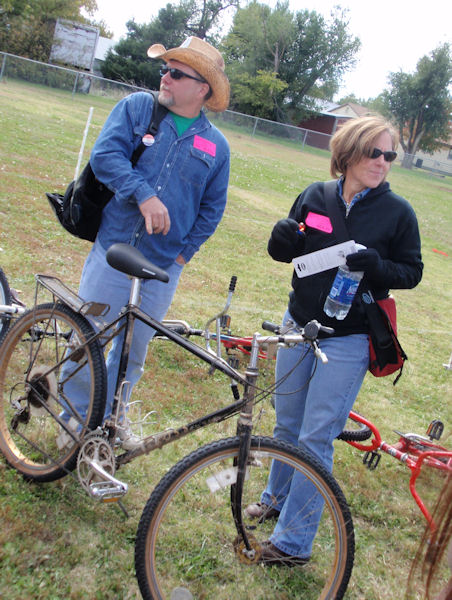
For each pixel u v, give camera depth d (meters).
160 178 2.78
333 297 2.61
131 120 2.76
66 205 2.93
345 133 2.62
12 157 11.02
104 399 2.55
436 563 1.18
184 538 2.57
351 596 2.72
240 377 2.33
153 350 4.75
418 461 3.27
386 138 2.55
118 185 2.63
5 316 3.45
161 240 2.88
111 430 2.50
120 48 49.62
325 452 2.70
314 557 2.84
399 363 2.70
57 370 2.79
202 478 2.78
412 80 56.25
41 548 2.42
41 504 2.67
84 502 2.76
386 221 2.65
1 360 2.95
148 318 2.46
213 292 6.95
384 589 2.79
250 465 2.32
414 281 2.68
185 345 2.42
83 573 2.38
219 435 3.77
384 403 5.21
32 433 3.06
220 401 4.26
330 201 2.71
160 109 2.79
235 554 2.47
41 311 2.84
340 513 2.35
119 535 2.63
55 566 2.38
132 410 3.73
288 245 2.75
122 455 2.52
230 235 10.53
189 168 2.82
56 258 6.26
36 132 14.91
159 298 2.98
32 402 2.88
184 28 52.34
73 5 39.69
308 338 2.19
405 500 3.65
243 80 50.06
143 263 2.43
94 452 2.45
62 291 2.78
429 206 25.45
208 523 2.66
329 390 2.65
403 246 2.69
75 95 29.75
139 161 2.78
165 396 4.07
